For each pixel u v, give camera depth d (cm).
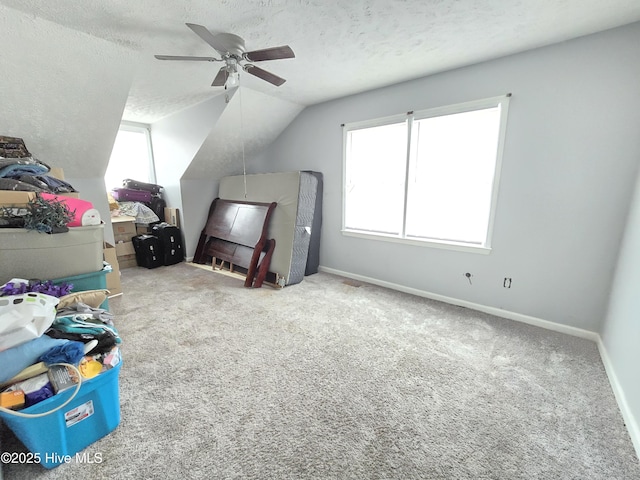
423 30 197
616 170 203
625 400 152
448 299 298
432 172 297
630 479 118
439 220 301
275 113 374
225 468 123
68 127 271
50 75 220
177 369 187
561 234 229
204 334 231
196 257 441
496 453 130
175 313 268
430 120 285
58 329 131
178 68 254
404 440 137
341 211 373
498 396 165
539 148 229
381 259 346
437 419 149
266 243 356
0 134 248
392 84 300
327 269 406
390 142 321
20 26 181
